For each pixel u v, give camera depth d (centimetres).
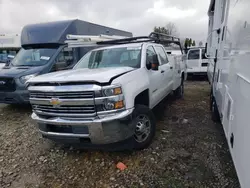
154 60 405
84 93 276
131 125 299
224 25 326
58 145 381
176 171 285
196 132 406
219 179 264
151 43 473
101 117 277
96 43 536
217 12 441
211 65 523
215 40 439
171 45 713
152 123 361
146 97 378
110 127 276
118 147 319
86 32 793
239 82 199
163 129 426
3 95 549
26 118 539
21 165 324
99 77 282
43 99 303
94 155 337
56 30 686
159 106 596
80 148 335
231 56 248
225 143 356
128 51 423
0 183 283
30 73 543
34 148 376
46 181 283
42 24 731
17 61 655
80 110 283
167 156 323
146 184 262
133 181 270
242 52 192
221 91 320
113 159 322
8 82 538
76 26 735
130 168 297
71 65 657
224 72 298
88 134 282
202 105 604
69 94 283
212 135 390
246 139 163
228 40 280
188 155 322
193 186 254
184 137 386
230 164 294
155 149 345
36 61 624
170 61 559
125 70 332
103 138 280
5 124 505
